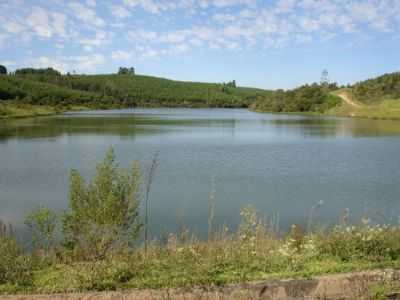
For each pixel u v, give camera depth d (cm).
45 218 621
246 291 408
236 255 504
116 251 551
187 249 554
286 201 1450
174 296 399
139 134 4062
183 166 2164
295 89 11869
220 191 1574
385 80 11056
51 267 504
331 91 12325
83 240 562
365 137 3938
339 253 513
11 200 1405
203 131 4538
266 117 8362
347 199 1491
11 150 2747
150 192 1531
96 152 2673
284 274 445
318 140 3619
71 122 5825
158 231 1055
